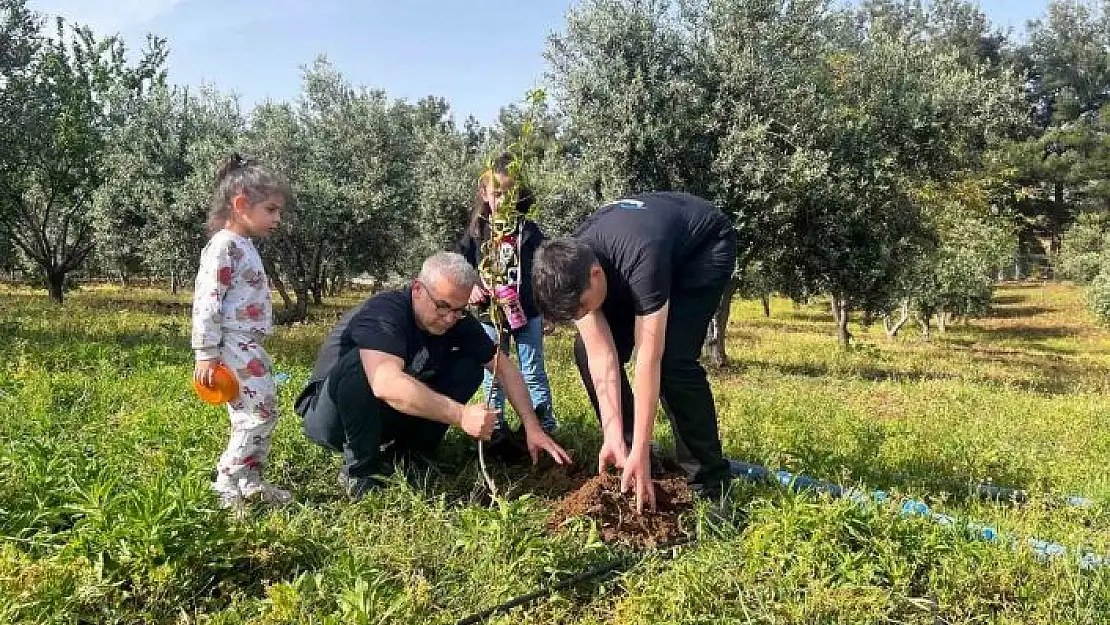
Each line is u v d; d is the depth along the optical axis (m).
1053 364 20.94
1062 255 44.31
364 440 4.37
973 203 32.91
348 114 21.22
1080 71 55.66
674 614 3.24
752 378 13.10
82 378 6.84
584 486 4.22
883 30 15.80
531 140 4.66
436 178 17.67
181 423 5.28
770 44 12.88
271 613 3.08
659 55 12.80
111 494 3.69
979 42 57.44
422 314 4.27
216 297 3.87
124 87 21.45
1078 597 3.45
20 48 17.67
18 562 3.15
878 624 3.31
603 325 3.99
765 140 12.78
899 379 14.48
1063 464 6.31
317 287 25.44
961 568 3.62
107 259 22.72
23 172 18.94
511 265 5.05
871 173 13.54
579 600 3.49
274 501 4.19
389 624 3.08
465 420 4.03
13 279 35.12
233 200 3.98
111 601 3.10
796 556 3.62
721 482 4.54
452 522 3.93
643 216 4.02
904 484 5.39
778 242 13.69
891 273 14.21
